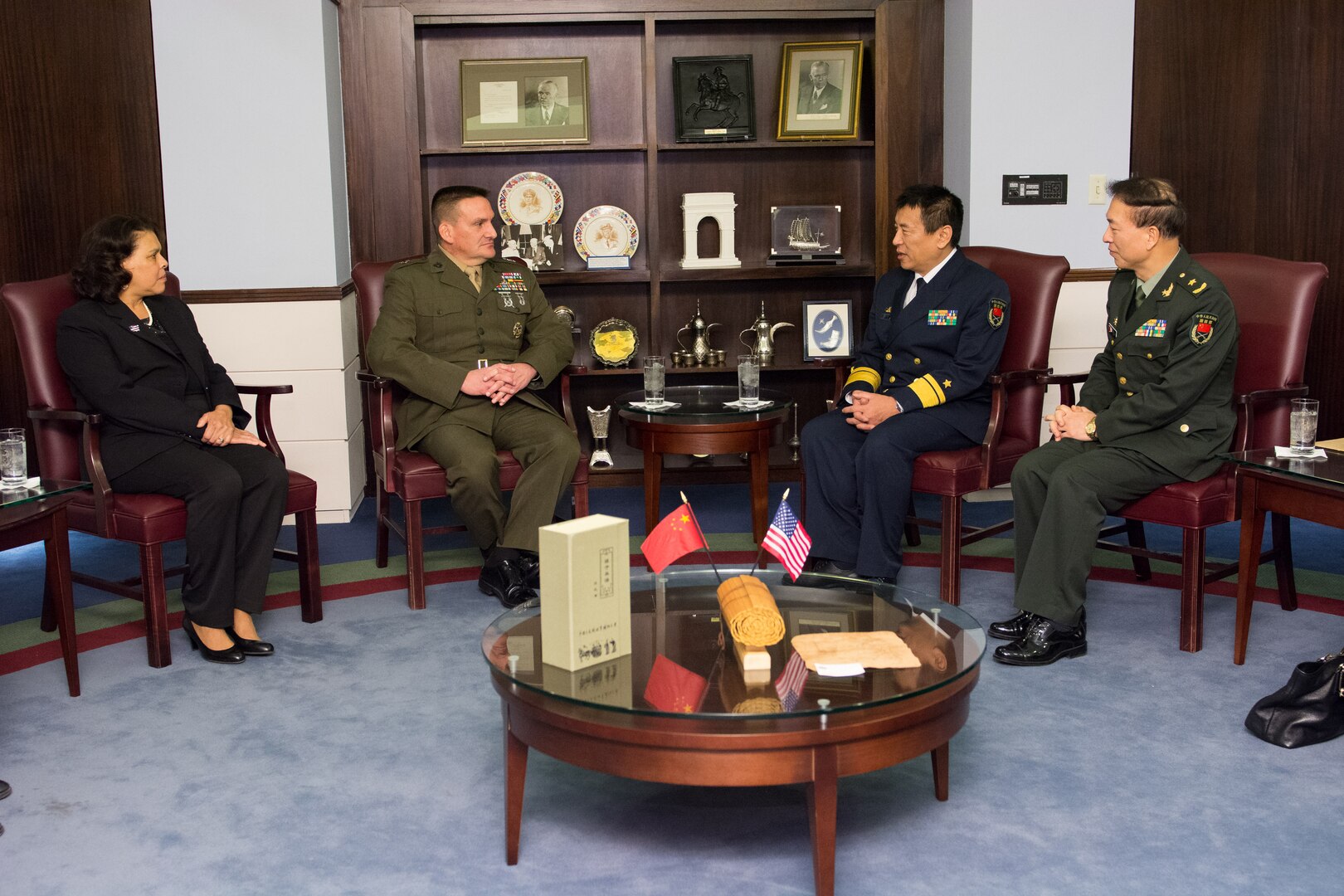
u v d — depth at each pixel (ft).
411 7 15.99
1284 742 8.64
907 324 12.69
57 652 11.02
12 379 15.78
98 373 10.75
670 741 6.37
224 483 10.46
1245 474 10.03
